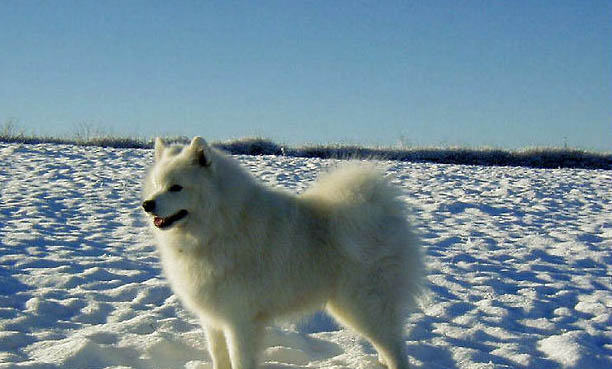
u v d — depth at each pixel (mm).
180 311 5328
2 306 5168
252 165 15523
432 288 6312
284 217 4152
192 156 4027
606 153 23328
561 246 8297
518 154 22812
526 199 12133
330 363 4488
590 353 4703
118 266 6617
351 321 4316
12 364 3906
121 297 5672
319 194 4434
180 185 3947
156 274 6426
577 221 10133
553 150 23094
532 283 6617
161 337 4590
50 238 7594
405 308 4324
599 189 13617
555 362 4617
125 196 10797
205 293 4051
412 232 4449
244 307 4035
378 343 4273
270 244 4047
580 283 6660
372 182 4340
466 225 9633
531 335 5137
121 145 21297
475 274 6867
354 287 4195
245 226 4004
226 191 3996
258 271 4020
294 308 4258
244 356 4062
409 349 4762
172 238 4082
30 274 6066
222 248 3967
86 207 9758
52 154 15750
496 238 8781
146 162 15172
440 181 14281
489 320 5430
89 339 4387
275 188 4473
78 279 6016
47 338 4543
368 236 4172
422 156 22156
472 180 14602
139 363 4262
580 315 5672
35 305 5141
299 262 4121
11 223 8328
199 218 3971
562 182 14516
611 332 5219
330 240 4207
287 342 4793
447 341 4953
